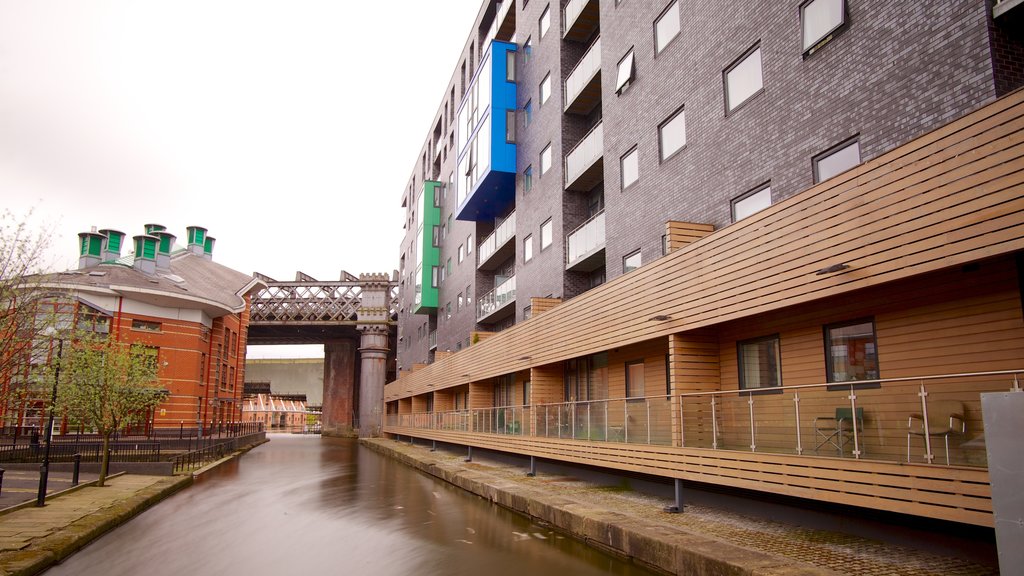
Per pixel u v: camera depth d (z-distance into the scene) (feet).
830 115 31.50
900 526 24.90
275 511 43.73
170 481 58.29
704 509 35.29
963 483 19.52
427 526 36.70
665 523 30.40
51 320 39.50
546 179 71.67
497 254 93.04
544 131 73.20
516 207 81.15
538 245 73.10
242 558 28.91
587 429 46.19
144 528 37.22
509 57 84.74
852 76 30.25
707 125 41.86
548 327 57.62
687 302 36.42
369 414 175.22
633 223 51.06
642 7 51.37
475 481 51.52
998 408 15.34
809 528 29.12
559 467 57.52
